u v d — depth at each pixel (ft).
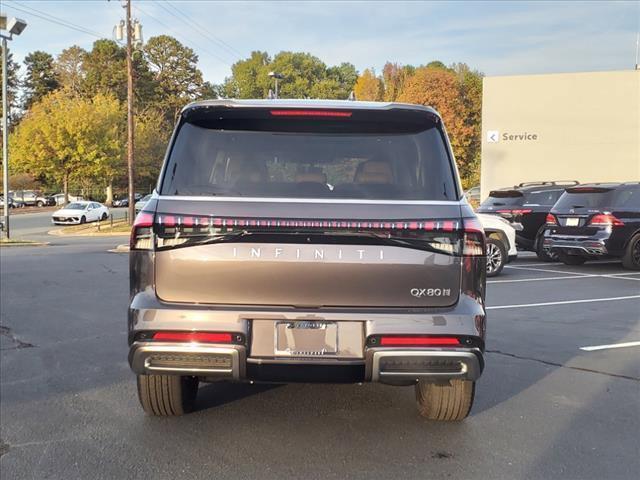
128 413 15.21
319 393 16.75
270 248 11.40
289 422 14.58
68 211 122.72
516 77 88.12
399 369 11.50
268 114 12.55
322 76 295.07
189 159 12.28
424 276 11.53
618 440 13.58
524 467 12.25
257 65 303.07
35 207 205.77
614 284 36.68
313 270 11.40
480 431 14.06
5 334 23.88
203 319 11.32
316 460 12.53
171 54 299.99
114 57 282.15
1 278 40.65
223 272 11.44
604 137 85.66
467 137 183.11
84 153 170.19
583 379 18.02
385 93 211.20
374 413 15.21
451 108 180.55
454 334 11.39
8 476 11.87
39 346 22.00
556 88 86.79
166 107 288.30
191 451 12.95
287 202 11.62
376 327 11.32
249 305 11.46
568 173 87.20
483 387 17.25
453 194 12.01
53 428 14.26
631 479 11.74
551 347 21.68
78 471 12.07
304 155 12.33
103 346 22.00
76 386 17.43
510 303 30.30
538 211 48.60
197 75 303.27
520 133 88.63
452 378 11.67
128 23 90.17
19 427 14.35
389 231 11.43
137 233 11.69
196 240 11.46
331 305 11.46
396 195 11.93
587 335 23.50
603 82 85.10
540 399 16.28
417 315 11.43
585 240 41.60
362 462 12.44
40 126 170.30
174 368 11.59
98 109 179.52
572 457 12.70
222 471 12.04
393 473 11.97
